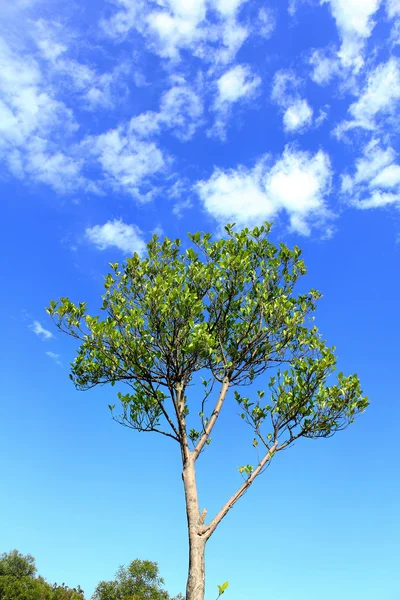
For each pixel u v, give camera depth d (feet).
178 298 27.40
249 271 32.22
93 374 30.66
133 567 137.39
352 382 29.01
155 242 34.37
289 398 29.45
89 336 28.78
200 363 29.55
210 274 31.14
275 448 28.09
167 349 28.30
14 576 143.33
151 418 30.94
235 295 31.07
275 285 32.81
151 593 133.39
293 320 30.91
